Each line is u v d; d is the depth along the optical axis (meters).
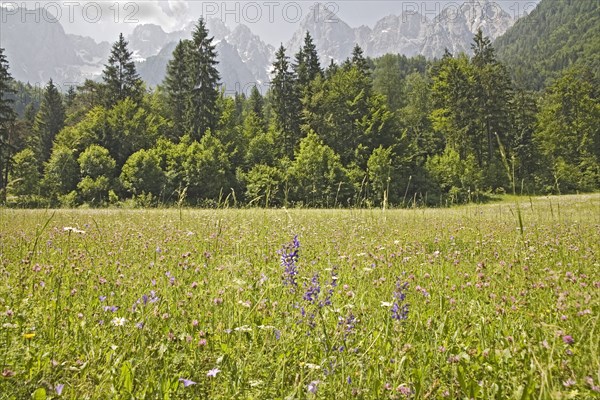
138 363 2.52
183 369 2.66
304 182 48.56
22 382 2.35
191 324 3.15
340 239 7.69
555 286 4.12
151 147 61.41
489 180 54.34
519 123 72.38
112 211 16.73
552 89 75.50
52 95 76.81
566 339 2.62
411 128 72.06
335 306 3.48
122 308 3.48
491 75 67.38
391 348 2.93
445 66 71.00
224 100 66.88
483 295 4.11
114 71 70.44
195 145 54.97
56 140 59.88
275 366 2.66
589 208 18.27
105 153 52.97
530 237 8.16
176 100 70.19
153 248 6.37
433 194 51.75
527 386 2.20
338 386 2.44
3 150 49.22
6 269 4.56
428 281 4.70
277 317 3.39
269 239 7.15
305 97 62.62
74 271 4.57
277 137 63.88
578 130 68.94
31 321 3.02
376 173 49.16
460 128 66.38
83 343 2.88
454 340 3.06
